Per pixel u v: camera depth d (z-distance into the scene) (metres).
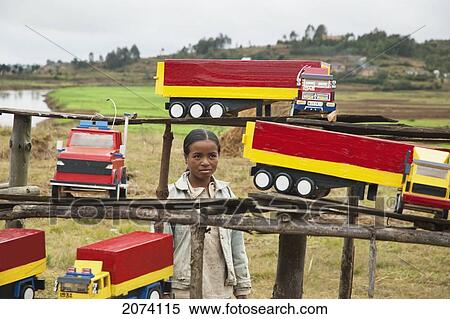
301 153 5.11
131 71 112.38
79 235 11.30
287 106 20.84
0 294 5.00
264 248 11.14
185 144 5.73
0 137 23.45
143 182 16.22
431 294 9.04
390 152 5.02
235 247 5.81
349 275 7.41
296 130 5.12
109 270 4.77
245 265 5.83
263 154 5.16
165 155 6.68
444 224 5.05
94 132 5.32
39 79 108.31
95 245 4.94
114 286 4.77
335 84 6.12
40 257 5.30
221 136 22.23
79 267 4.76
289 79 6.12
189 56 123.69
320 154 5.09
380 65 96.38
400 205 5.02
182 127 26.78
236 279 5.82
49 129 24.91
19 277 5.11
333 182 5.14
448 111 43.97
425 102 55.38
